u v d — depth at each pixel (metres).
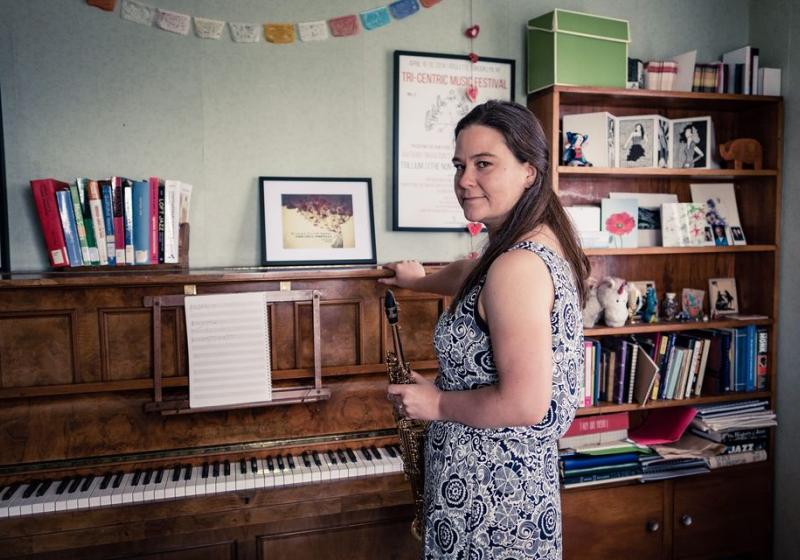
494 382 1.24
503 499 1.26
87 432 1.90
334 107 2.45
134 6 2.23
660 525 2.59
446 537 1.31
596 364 2.54
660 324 2.62
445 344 1.30
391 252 2.55
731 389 2.71
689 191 2.87
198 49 2.30
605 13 2.74
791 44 2.66
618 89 2.47
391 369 1.68
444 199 2.58
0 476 1.83
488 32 2.61
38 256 2.19
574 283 1.29
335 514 2.06
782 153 2.71
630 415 2.79
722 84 2.68
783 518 2.73
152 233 2.08
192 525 1.80
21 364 1.87
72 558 1.85
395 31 2.49
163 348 1.96
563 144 2.56
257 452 2.02
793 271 2.69
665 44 2.82
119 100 2.24
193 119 2.31
